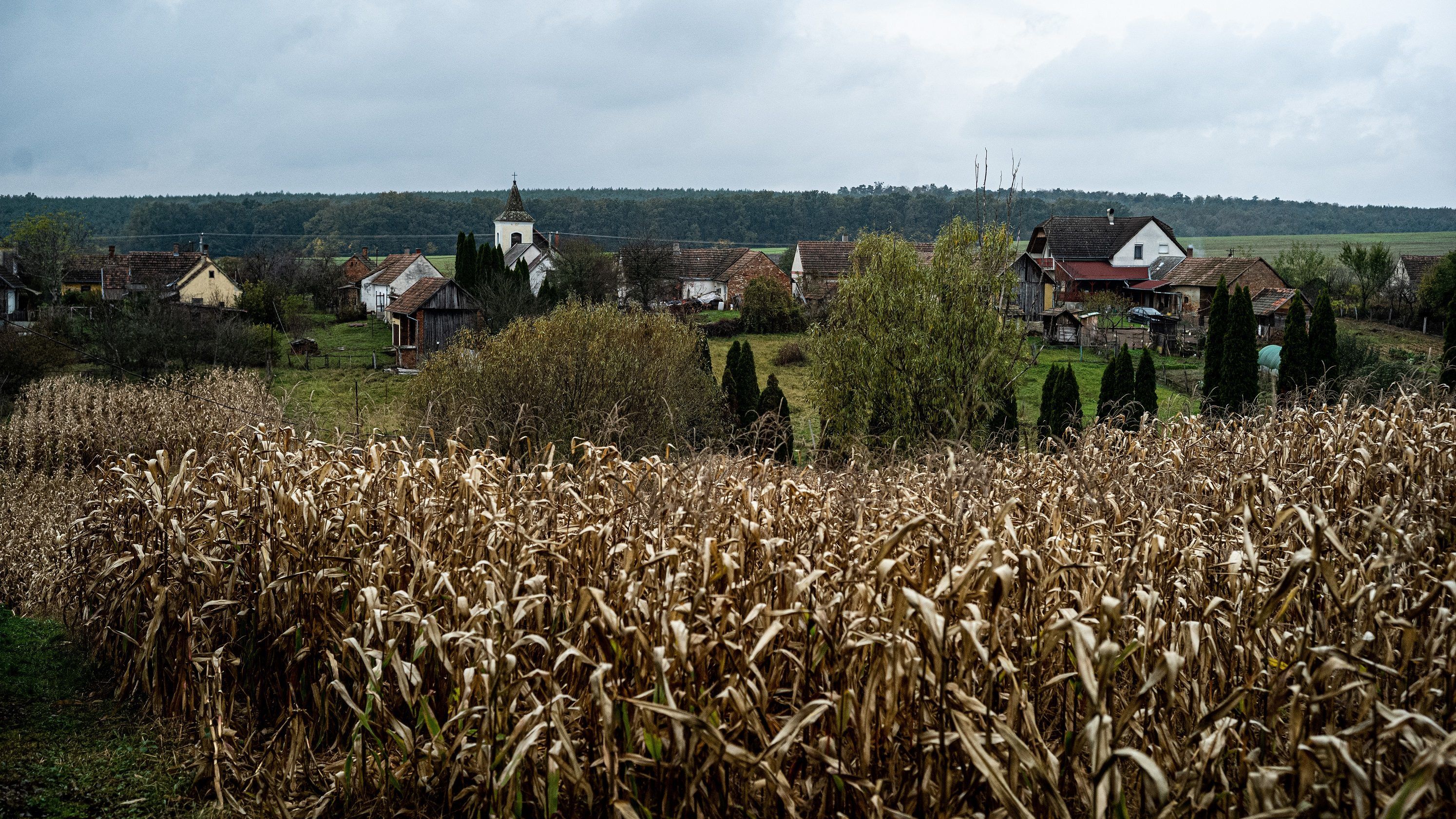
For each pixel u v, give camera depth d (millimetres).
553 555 4918
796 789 4105
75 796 4824
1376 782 3459
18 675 6242
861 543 5031
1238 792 3828
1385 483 6984
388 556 5402
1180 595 4633
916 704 3893
